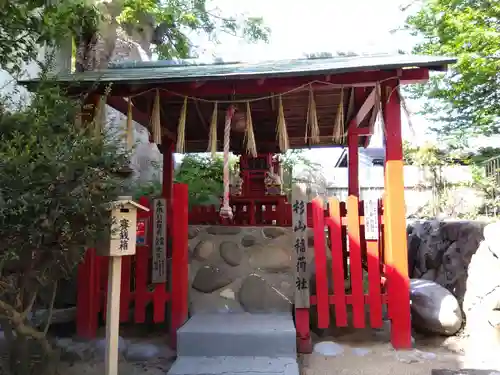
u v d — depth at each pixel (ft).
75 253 8.50
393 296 12.34
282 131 13.89
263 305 13.82
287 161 32.30
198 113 18.43
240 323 12.06
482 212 22.36
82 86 12.43
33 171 7.24
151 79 12.10
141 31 28.40
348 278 17.31
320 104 18.04
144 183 26.53
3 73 17.35
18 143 7.56
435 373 10.53
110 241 9.18
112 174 9.32
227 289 14.32
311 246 15.39
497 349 12.46
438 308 13.66
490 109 24.88
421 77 12.28
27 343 9.74
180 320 12.44
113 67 16.51
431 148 29.17
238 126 20.13
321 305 12.40
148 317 14.58
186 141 22.67
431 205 26.84
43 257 8.58
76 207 7.66
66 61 22.24
